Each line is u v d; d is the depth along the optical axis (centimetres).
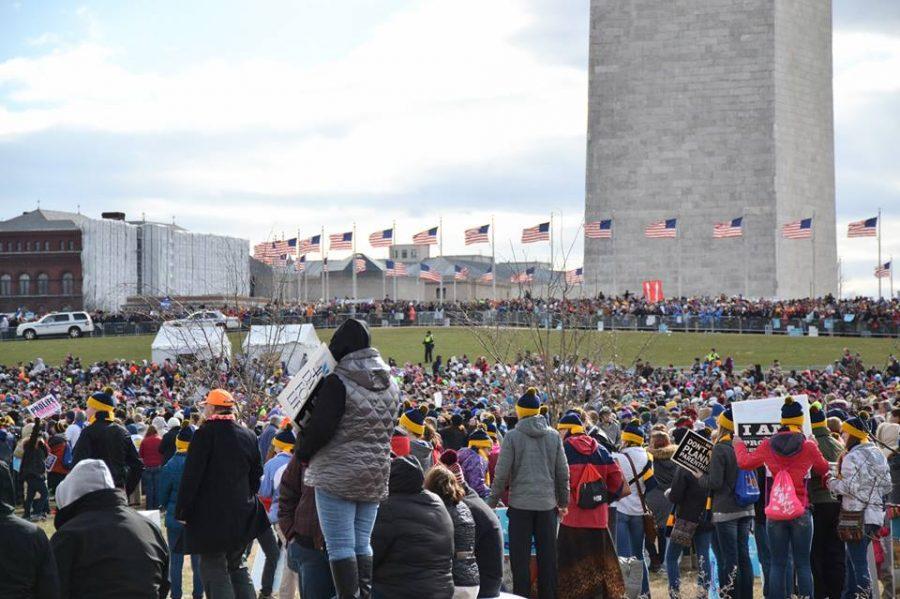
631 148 9950
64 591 1034
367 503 1029
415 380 5331
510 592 1625
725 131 9812
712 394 4144
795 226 8388
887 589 1678
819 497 1677
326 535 1011
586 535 1502
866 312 7800
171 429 2314
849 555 1611
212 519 1272
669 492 1661
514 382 4444
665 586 1839
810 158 10025
